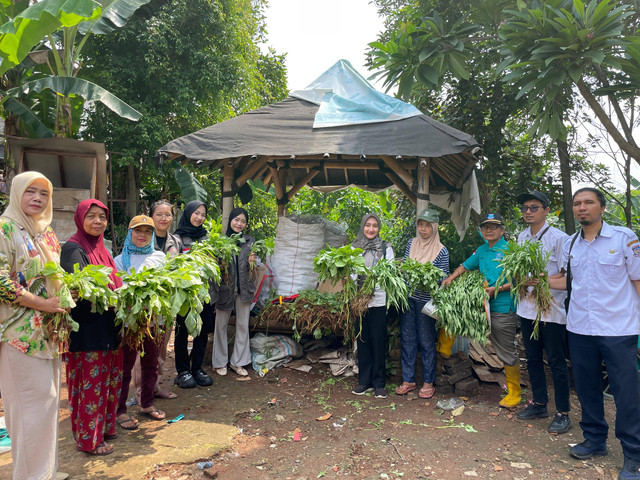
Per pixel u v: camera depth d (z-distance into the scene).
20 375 2.29
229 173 5.82
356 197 9.93
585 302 3.05
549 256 3.56
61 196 7.06
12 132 8.46
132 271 2.96
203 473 2.85
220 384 4.55
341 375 4.89
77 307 2.78
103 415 3.04
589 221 3.03
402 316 4.43
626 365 2.87
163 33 10.63
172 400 4.11
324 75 6.12
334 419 3.78
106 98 7.13
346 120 5.25
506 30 5.28
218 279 3.80
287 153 4.84
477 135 7.65
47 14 5.63
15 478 2.31
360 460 3.06
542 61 4.92
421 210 5.17
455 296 4.16
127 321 2.93
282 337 5.25
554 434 3.49
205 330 4.50
